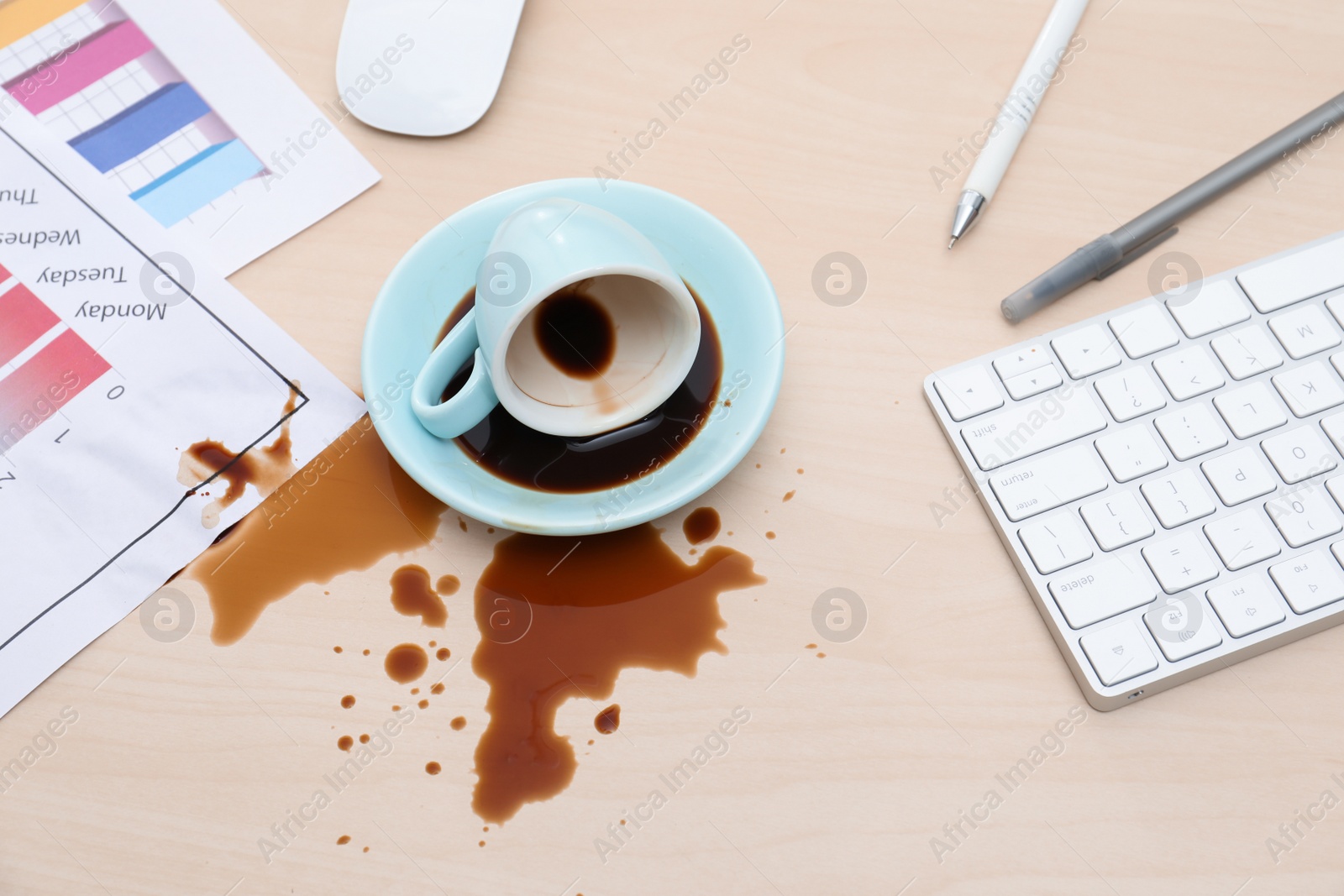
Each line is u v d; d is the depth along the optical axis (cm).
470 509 41
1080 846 43
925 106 55
